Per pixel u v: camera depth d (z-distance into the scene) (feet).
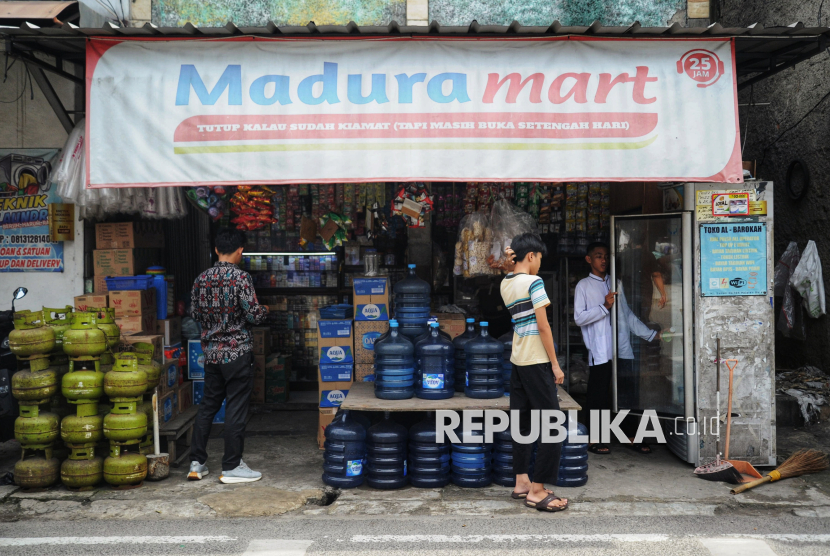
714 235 15.66
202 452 15.49
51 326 15.23
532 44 14.64
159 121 14.46
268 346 23.07
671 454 17.34
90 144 14.46
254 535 12.19
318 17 18.12
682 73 14.65
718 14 28.37
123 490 14.66
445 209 22.59
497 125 14.52
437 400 15.07
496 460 15.14
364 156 14.43
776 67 16.72
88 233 19.48
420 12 18.03
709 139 14.62
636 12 18.11
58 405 15.21
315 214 20.92
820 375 22.02
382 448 14.70
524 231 17.75
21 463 14.49
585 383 22.25
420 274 22.89
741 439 15.84
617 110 14.58
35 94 19.20
